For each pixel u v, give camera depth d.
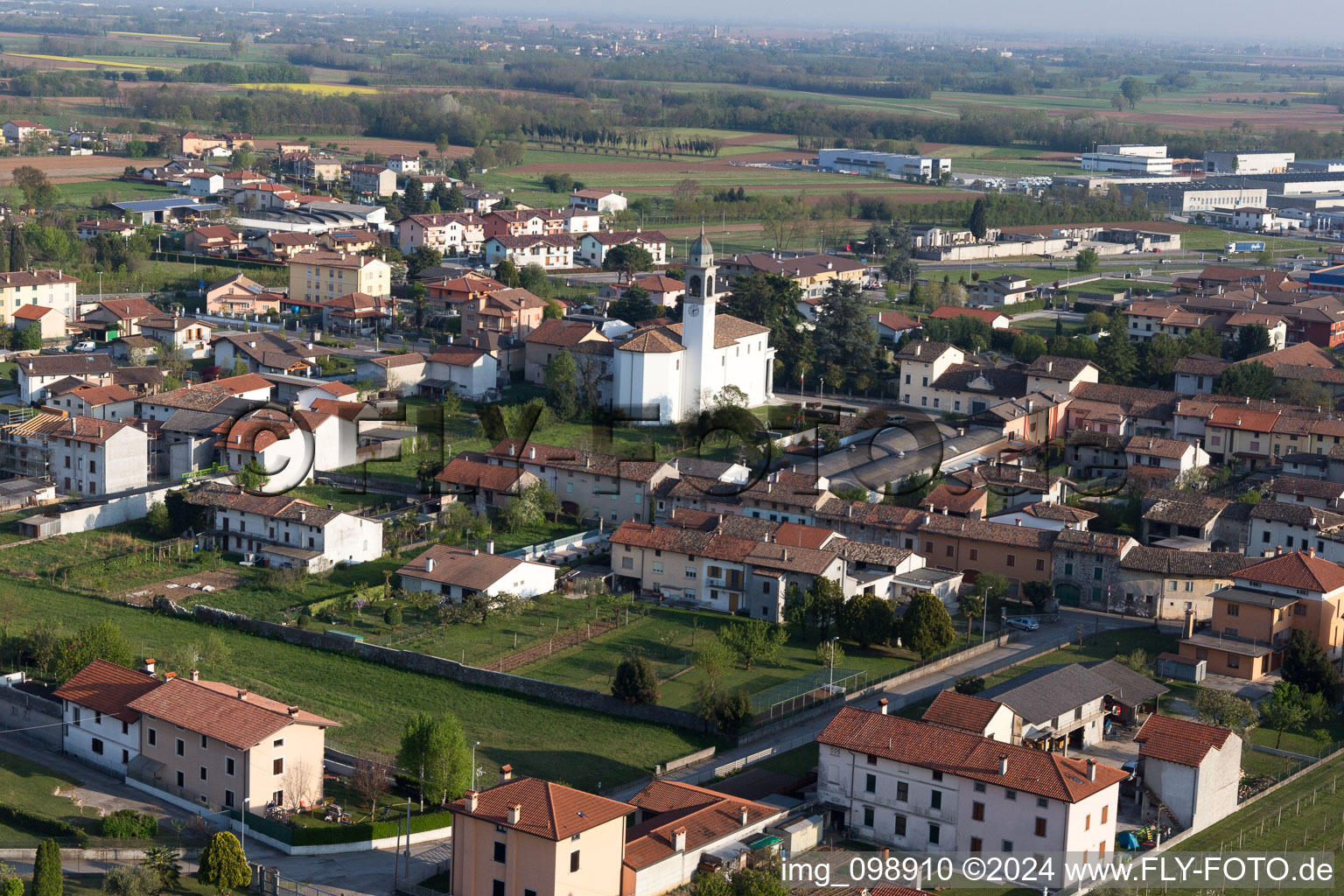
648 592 196.38
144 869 116.88
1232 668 173.38
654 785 134.00
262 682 162.75
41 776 139.38
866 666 173.75
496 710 159.50
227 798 133.75
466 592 187.75
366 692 162.50
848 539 198.88
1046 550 198.12
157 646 170.75
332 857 127.38
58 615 179.62
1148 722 139.50
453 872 118.62
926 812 130.00
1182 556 194.62
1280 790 145.62
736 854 123.38
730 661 168.38
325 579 195.62
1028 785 125.06
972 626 188.00
